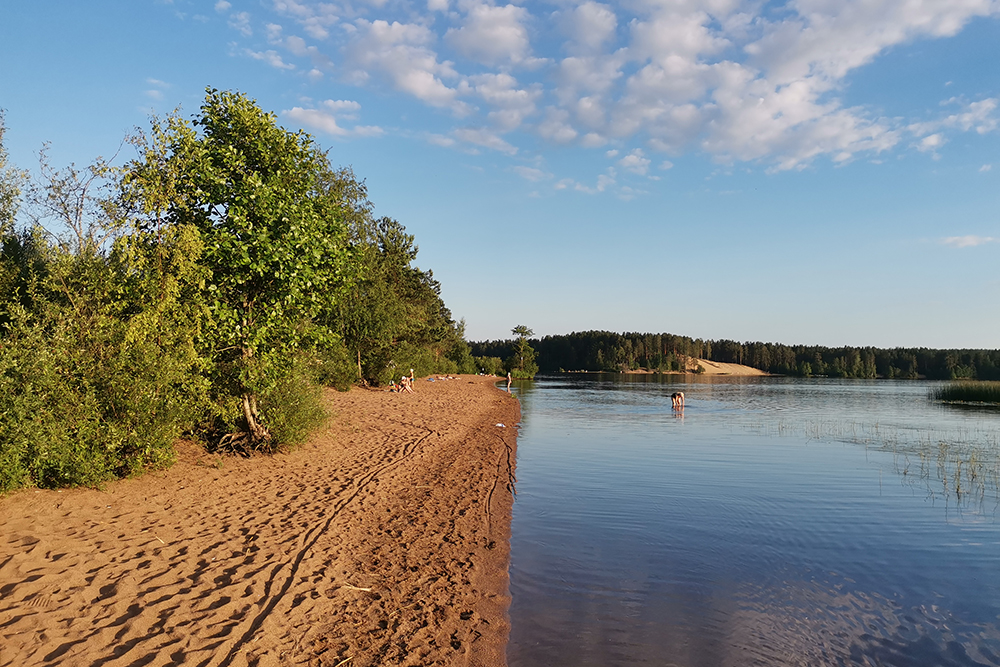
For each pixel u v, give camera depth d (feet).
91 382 31.09
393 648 18.65
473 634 20.57
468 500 39.24
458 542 30.40
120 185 35.12
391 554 27.40
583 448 66.54
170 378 33.17
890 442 74.28
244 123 39.47
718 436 78.64
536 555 29.94
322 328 44.16
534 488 45.32
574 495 43.24
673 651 20.47
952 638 21.94
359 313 115.55
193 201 38.63
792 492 45.27
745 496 43.70
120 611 18.38
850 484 48.26
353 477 41.16
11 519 24.98
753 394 193.57
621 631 21.89
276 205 38.29
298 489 36.60
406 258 160.04
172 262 34.65
